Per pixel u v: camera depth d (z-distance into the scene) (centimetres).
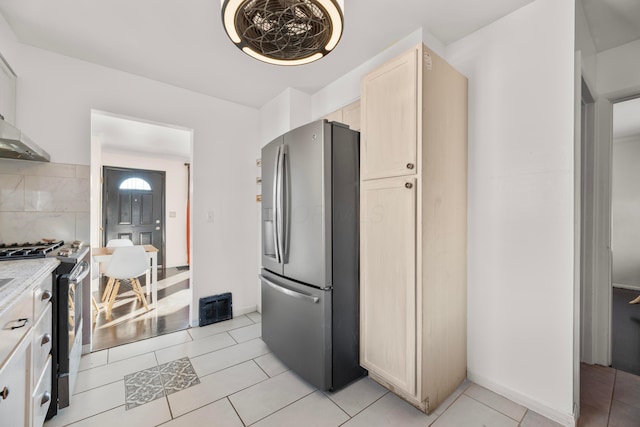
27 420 113
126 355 225
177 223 588
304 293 187
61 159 220
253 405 168
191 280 285
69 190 223
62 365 158
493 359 181
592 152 211
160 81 265
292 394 178
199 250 289
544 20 161
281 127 289
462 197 186
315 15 114
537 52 163
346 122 251
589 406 166
